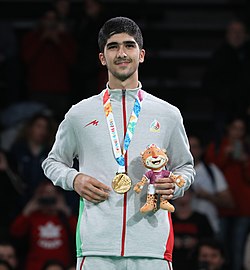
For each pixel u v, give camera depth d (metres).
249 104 24.44
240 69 24.69
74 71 25.50
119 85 10.34
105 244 9.92
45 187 19.61
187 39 29.52
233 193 21.22
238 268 20.95
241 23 24.94
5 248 18.89
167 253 10.03
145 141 10.16
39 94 25.53
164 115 10.30
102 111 10.30
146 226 9.96
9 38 26.58
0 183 20.58
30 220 19.30
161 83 27.59
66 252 19.23
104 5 28.20
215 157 21.56
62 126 10.46
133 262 9.95
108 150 10.12
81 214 10.23
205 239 18.89
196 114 27.22
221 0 30.50
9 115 24.02
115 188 9.85
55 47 25.52
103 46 10.31
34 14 29.73
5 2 29.80
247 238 20.16
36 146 21.61
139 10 29.45
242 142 21.84
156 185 9.84
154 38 29.12
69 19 27.38
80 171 10.31
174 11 30.36
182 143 10.41
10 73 26.42
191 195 19.72
